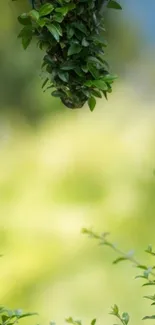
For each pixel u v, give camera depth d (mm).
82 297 9047
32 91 12031
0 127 12023
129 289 8812
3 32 12312
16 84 12266
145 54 12344
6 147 11430
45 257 9617
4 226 10055
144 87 11516
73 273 9320
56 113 11398
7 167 11000
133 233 9523
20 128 11945
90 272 9156
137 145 10344
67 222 9883
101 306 8867
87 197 10070
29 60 12273
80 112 11070
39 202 10242
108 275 9039
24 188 10508
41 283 9359
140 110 10953
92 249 9477
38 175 10625
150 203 9781
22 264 9594
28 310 9148
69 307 8969
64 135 10977
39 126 11586
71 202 10070
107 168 10250
